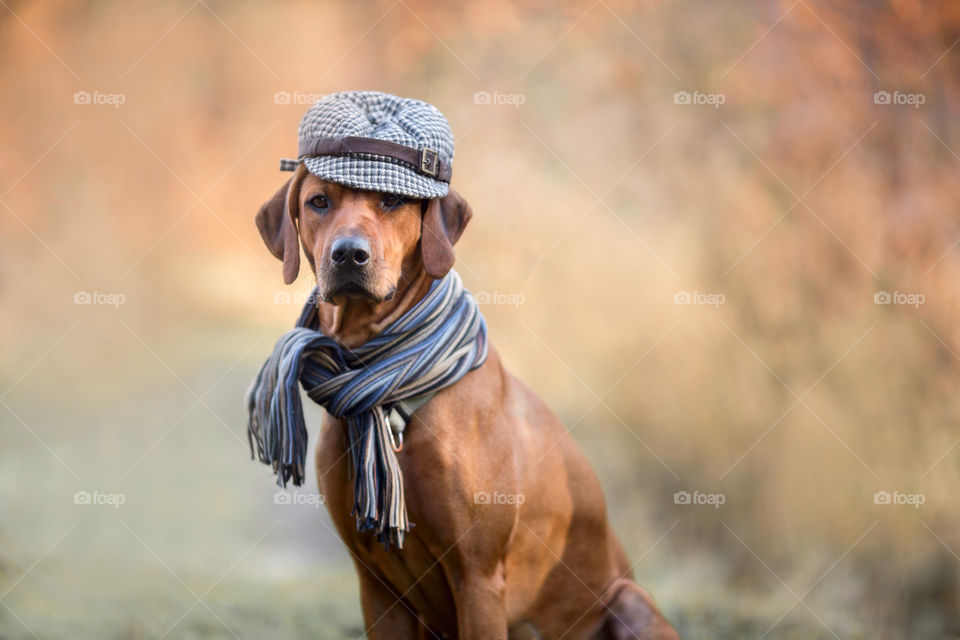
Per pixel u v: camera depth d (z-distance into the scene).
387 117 3.84
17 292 13.67
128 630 5.59
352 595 6.76
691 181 7.82
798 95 7.37
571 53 9.26
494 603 3.90
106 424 10.77
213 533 8.38
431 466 3.78
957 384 6.46
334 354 3.88
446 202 3.96
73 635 5.47
